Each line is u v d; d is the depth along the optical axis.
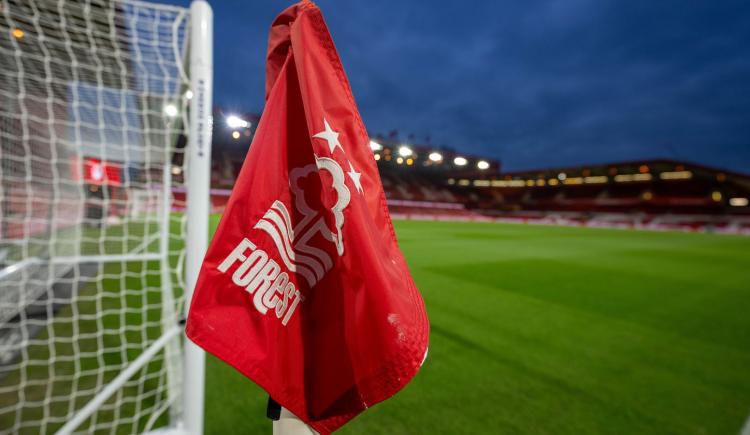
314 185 0.69
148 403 1.97
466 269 6.74
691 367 2.83
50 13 1.38
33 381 2.13
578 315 4.11
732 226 31.17
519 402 2.24
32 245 3.37
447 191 47.94
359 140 0.64
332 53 0.63
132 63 1.68
